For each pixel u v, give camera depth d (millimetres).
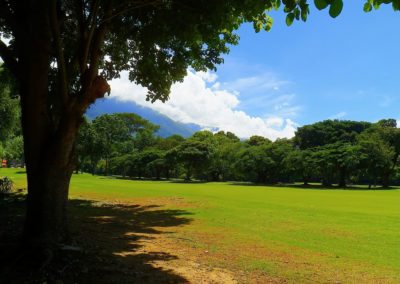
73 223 14742
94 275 7078
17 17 8492
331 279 8156
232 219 17203
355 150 58344
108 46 14641
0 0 8281
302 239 12688
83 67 9078
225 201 25672
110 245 10508
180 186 44594
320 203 25797
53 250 7469
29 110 8148
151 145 95938
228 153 73375
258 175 69562
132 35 12641
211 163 72375
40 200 8102
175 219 17047
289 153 65750
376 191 43719
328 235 13477
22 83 8219
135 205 22766
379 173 58844
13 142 40625
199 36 10359
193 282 7359
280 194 34406
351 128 77875
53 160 8195
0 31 12438
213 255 9992
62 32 13398
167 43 12852
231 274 8180
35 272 6781
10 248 7824
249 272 8445
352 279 8203
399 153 61156
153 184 48500
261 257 9953
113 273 7324
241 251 10641
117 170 90500
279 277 8141
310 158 61750
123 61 14961
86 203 23078
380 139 59750
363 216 18562
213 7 9258
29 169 8242
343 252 10805
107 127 78125
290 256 10195
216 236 12984
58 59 8148
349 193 38438
